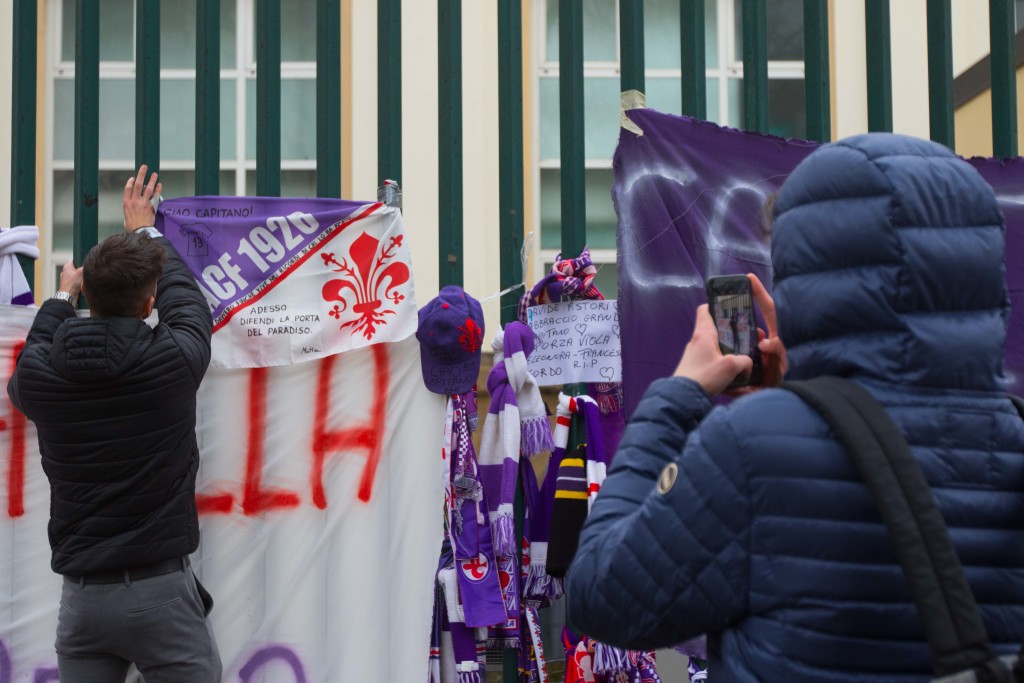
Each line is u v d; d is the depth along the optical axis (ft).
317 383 12.10
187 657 10.42
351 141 26.55
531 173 26.27
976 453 5.29
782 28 27.50
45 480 12.10
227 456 12.00
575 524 11.50
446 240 12.44
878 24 12.70
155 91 12.44
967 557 5.16
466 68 26.66
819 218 5.48
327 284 12.16
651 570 5.32
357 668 11.83
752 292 6.34
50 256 26.86
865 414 5.13
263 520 11.95
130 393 10.04
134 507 10.14
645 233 11.94
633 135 12.06
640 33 12.32
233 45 27.17
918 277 5.26
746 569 5.24
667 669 15.84
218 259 12.14
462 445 11.98
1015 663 4.94
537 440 11.90
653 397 5.96
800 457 5.16
